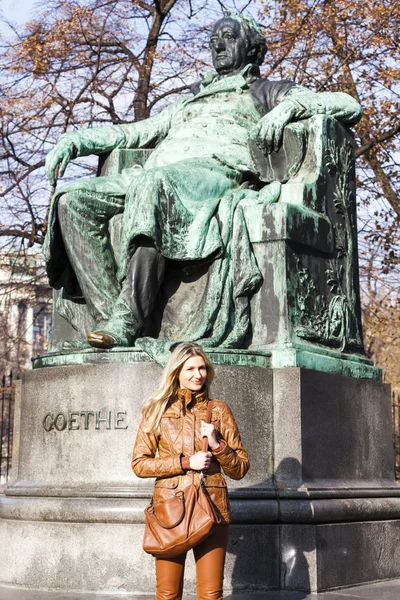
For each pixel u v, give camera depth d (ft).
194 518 14.42
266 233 23.65
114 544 20.40
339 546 21.65
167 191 23.56
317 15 53.67
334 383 23.39
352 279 26.71
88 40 57.16
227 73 28.91
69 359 22.68
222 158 25.72
